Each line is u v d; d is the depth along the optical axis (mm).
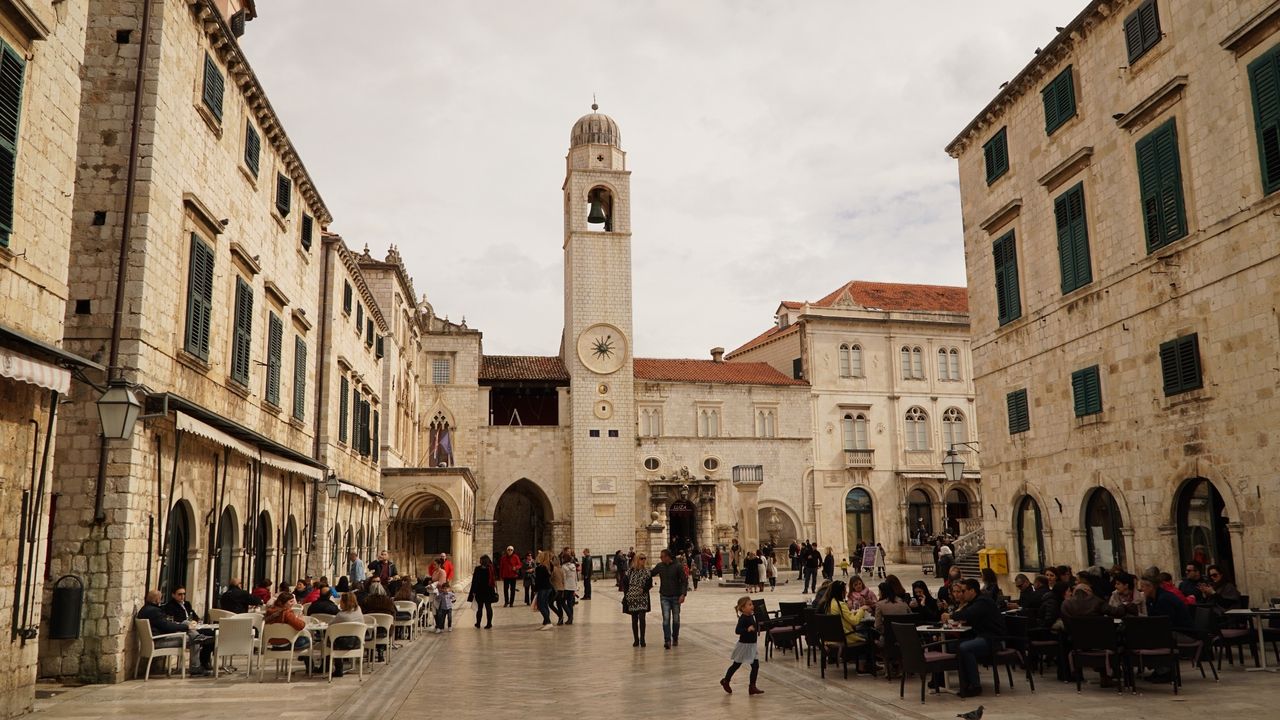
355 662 19844
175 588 19000
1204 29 20938
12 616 13062
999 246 30531
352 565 33500
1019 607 17812
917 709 13531
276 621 17734
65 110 14203
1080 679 14648
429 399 60031
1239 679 15203
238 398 22500
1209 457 20703
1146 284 22953
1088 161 25406
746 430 64562
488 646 23109
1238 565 19750
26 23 12688
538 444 61344
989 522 31156
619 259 64062
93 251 16969
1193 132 21281
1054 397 27141
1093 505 25516
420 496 48219
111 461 16391
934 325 68438
